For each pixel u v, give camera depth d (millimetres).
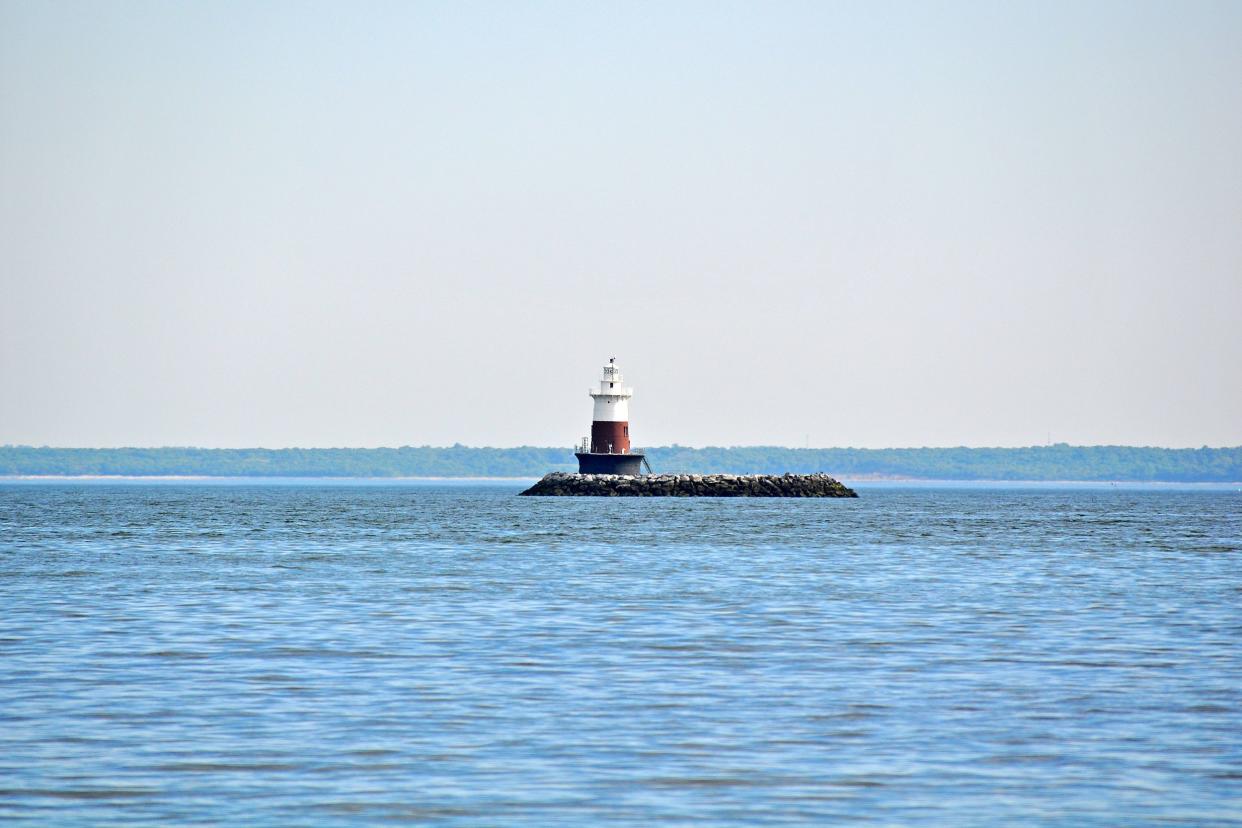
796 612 187250
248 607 189875
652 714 113000
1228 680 130500
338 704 116625
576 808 85375
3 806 85188
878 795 88312
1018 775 93250
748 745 101750
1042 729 107438
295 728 106938
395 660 141500
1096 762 96875
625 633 164000
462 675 132000
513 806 85750
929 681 129750
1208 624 174500
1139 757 98375
